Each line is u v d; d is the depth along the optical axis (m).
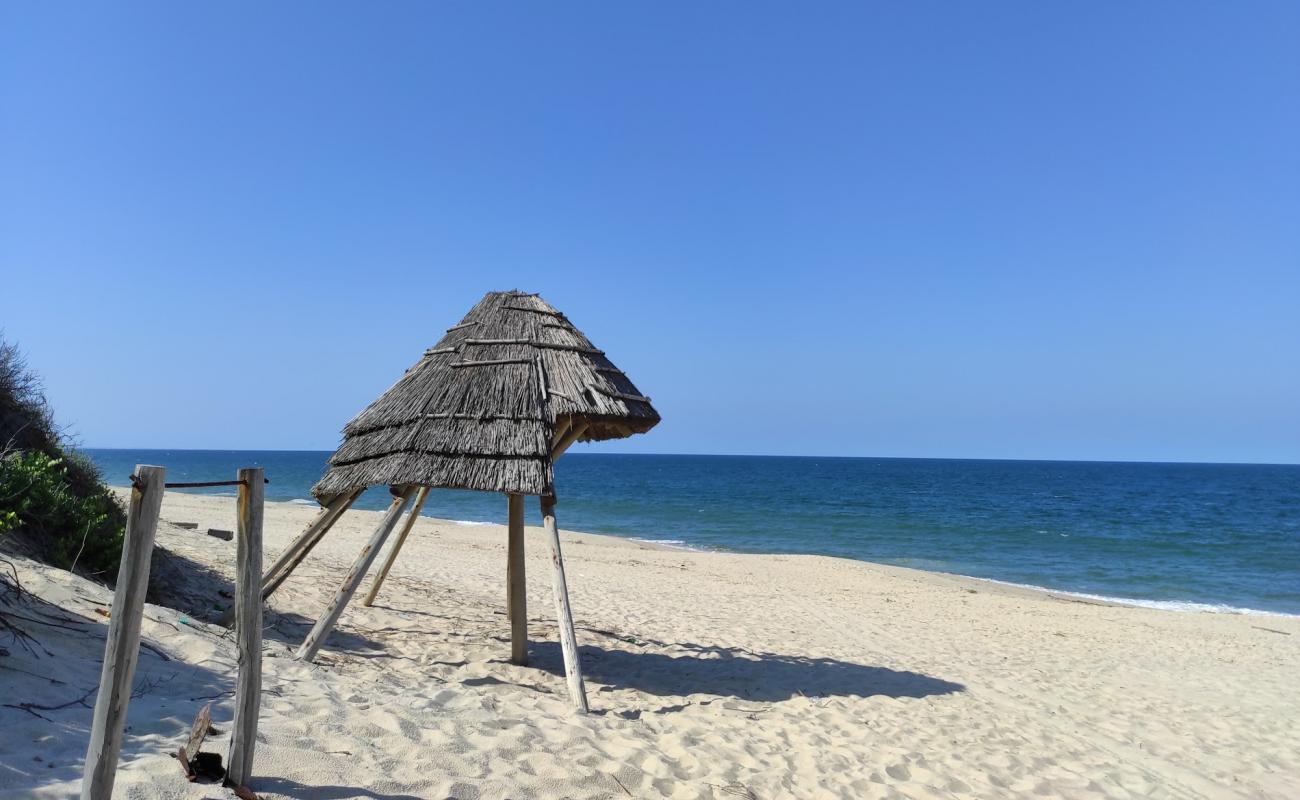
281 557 7.50
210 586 8.83
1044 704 8.60
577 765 4.57
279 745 3.89
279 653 6.21
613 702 6.96
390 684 5.91
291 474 86.50
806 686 8.27
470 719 5.06
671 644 10.16
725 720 6.59
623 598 13.99
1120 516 50.59
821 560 23.86
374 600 10.17
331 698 4.91
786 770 5.30
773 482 93.25
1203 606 21.02
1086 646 12.76
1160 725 8.23
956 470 157.00
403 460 6.79
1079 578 25.47
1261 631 15.36
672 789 4.55
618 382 8.09
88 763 2.72
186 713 4.10
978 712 7.86
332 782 3.64
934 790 5.39
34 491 7.23
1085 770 6.37
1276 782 6.77
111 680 2.73
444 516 40.84
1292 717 9.07
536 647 9.05
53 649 4.50
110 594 6.06
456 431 6.94
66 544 7.39
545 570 16.77
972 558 29.72
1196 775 6.69
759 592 16.33
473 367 7.56
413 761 4.11
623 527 38.00
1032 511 53.72
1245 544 35.34
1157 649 12.91
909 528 40.19
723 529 38.00
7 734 3.40
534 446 6.77
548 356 7.71
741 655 9.76
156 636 5.34
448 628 9.34
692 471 133.12
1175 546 34.31
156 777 3.25
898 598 16.80
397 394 7.70
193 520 20.02
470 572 15.32
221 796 3.23
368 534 21.62
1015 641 12.77
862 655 10.50
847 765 5.62
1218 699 9.73
